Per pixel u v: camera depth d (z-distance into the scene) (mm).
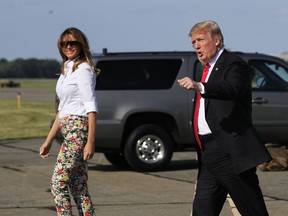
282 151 29969
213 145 13562
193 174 29500
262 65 31391
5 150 40312
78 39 15797
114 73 30234
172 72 30469
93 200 23312
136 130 29984
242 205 13695
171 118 30266
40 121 65688
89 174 29906
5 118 68312
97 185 26625
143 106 29891
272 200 22969
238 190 13562
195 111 13812
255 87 30984
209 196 13844
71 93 15734
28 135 50844
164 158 30281
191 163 33406
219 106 13383
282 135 31094
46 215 20781
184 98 30219
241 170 13258
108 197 23906
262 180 27297
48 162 34219
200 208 13875
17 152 39125
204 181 13938
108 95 29828
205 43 13609
